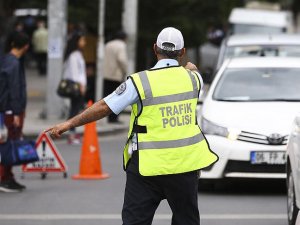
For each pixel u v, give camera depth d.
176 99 14.44
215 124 24.56
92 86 47.94
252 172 24.05
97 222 20.92
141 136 14.35
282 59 28.39
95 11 58.03
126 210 14.55
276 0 105.94
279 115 24.61
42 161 28.02
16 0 68.75
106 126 41.34
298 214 19.50
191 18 62.31
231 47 36.19
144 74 14.48
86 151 27.88
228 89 26.77
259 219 21.34
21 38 24.67
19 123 24.98
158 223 20.75
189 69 15.35
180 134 14.37
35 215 21.83
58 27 43.03
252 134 24.16
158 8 60.62
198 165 14.42
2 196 24.62
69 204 23.34
